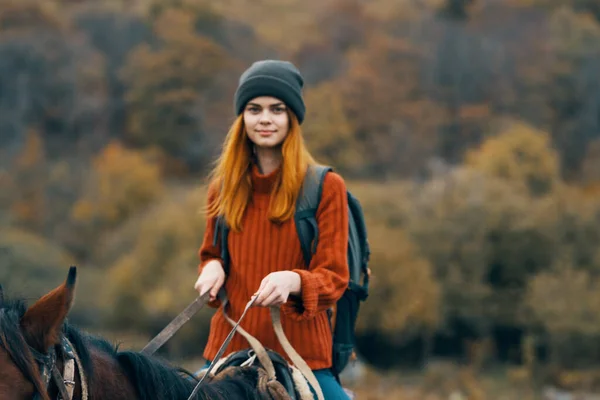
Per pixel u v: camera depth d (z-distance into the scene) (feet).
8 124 219.00
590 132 233.96
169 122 235.20
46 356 9.17
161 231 148.05
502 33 253.24
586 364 130.41
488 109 231.50
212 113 234.99
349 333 13.96
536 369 110.11
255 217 13.41
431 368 122.11
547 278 140.26
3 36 232.53
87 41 253.85
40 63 229.25
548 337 137.28
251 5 325.62
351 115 227.81
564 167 225.56
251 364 12.62
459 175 164.45
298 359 12.73
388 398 88.69
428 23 252.83
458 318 147.84
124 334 130.52
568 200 161.79
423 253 151.33
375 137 222.48
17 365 8.86
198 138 233.35
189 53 243.40
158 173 207.31
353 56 248.32
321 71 247.50
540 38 250.57
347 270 13.10
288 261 13.24
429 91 236.22
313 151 211.41
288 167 13.17
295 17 319.06
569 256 150.41
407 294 138.10
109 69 249.34
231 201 13.42
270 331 13.23
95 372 10.04
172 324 12.79
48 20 246.27
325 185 13.32
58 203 188.75
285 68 13.46
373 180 208.85
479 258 150.10
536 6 268.41
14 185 189.67
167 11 258.16
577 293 136.56
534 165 191.52
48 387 9.21
